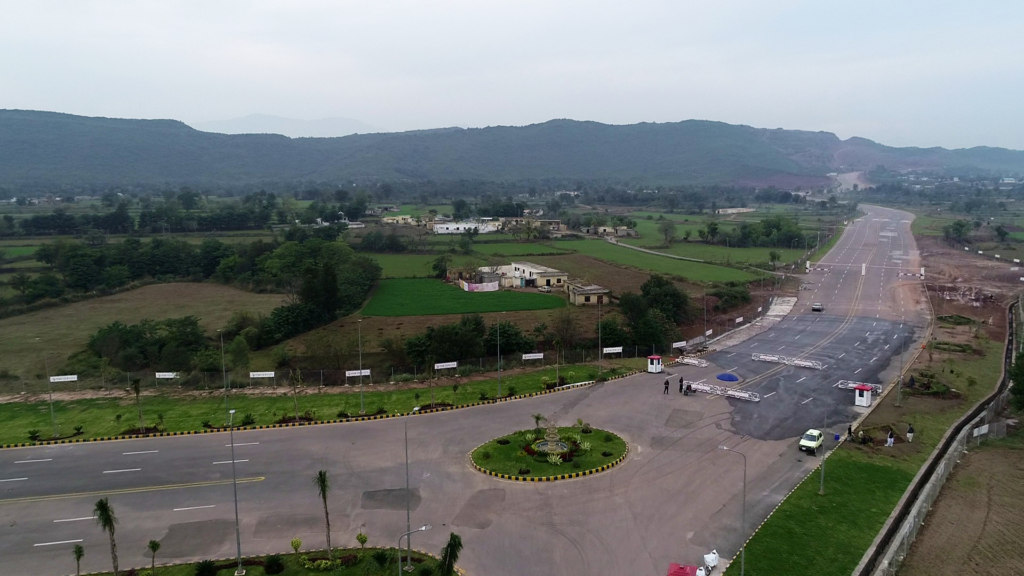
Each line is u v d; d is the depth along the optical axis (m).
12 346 98.31
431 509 46.09
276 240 174.50
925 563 39.53
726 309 122.81
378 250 192.12
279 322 101.88
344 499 47.97
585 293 122.06
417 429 62.09
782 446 56.47
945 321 109.31
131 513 46.62
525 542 41.47
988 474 52.12
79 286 133.88
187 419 65.81
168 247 158.75
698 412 65.56
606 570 38.25
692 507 45.69
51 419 66.50
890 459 53.72
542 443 55.81
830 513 44.38
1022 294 129.50
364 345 95.31
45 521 45.62
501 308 119.19
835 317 116.19
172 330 94.31
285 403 70.62
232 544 42.28
